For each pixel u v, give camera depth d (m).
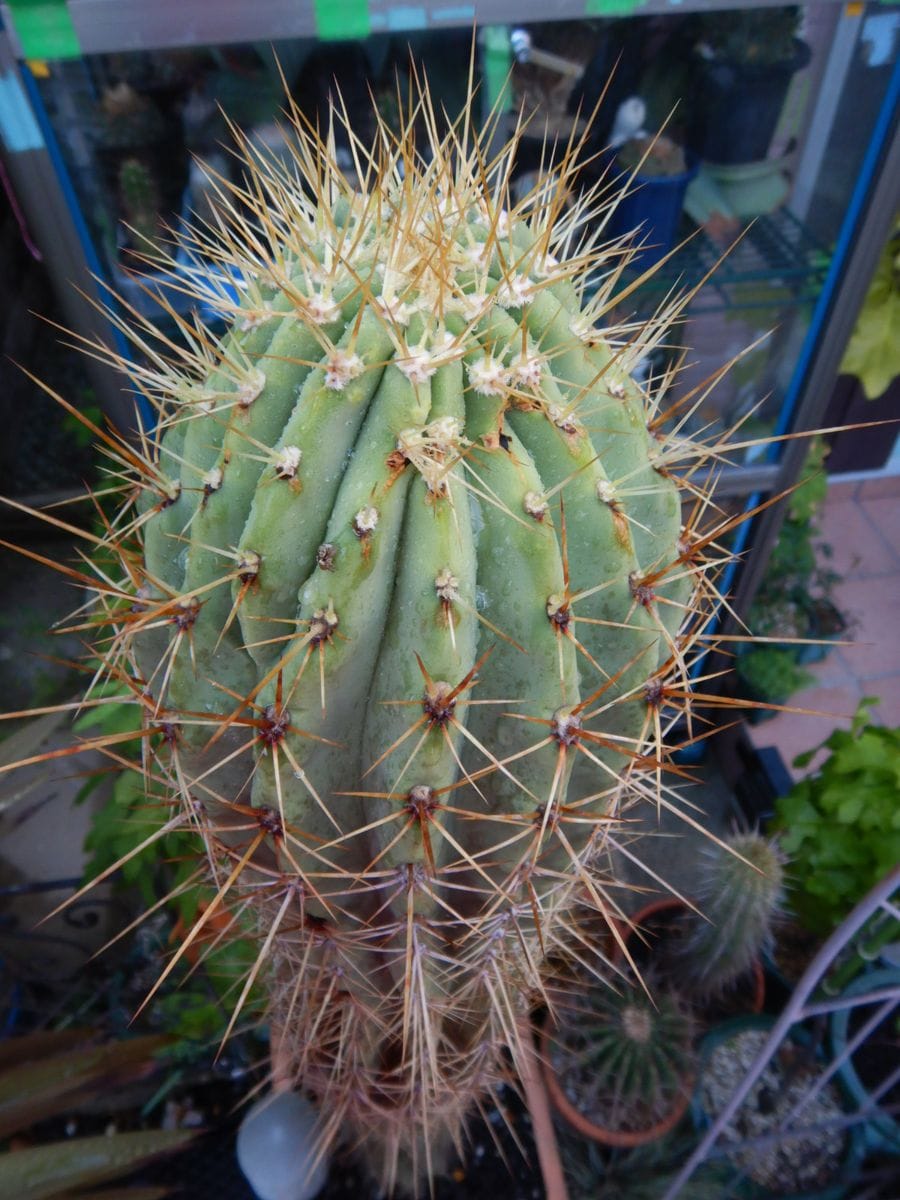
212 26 0.82
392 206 0.52
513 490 0.49
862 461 1.89
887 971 1.03
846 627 1.70
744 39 0.94
